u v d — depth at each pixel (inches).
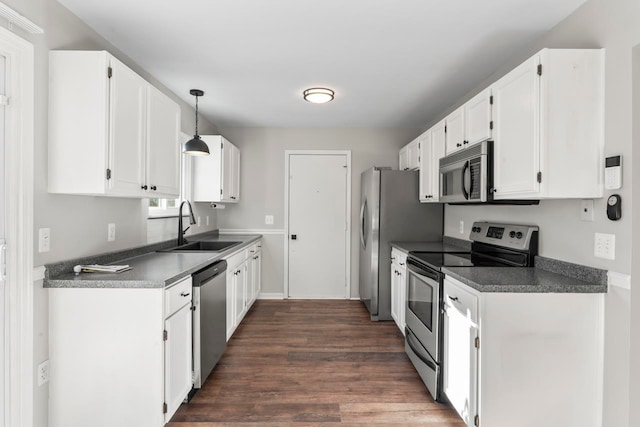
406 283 116.0
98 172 70.6
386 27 82.7
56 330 69.9
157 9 75.5
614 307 65.8
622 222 63.9
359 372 102.9
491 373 68.4
